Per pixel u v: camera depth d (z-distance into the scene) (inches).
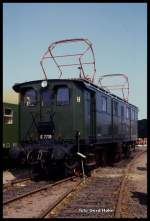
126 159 1100.5
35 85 671.8
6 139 792.3
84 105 661.3
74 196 467.5
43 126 650.8
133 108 1251.2
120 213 367.9
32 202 430.6
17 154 645.3
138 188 540.4
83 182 591.2
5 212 377.7
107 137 826.8
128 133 1126.4
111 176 677.3
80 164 658.2
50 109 656.4
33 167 672.4
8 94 857.5
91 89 693.3
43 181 616.7
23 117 677.9
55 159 606.9
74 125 642.2
